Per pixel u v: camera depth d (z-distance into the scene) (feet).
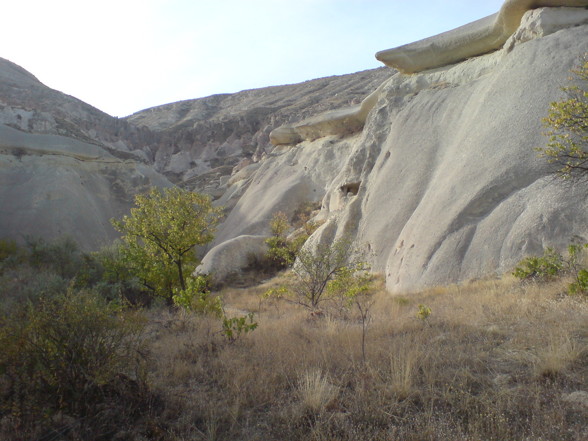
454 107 68.49
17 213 115.96
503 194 45.85
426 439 11.57
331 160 119.03
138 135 276.62
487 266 40.96
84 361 15.06
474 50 77.46
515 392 13.52
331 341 21.16
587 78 31.86
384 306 36.24
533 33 59.00
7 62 303.68
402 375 14.92
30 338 15.30
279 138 146.51
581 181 38.60
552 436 11.09
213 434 12.80
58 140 138.31
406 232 56.44
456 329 21.21
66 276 72.79
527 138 47.50
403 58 86.84
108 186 144.87
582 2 57.47
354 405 13.76
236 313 40.45
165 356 21.04
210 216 53.83
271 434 12.90
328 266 45.70
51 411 13.94
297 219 111.96
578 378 13.91
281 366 17.83
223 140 272.31
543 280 31.63
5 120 152.76
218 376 17.80
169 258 52.13
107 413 13.66
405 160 70.03
